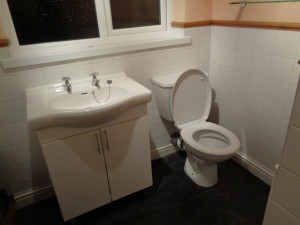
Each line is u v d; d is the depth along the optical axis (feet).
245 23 5.43
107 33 5.82
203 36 6.48
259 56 5.36
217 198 5.78
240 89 6.13
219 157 5.16
